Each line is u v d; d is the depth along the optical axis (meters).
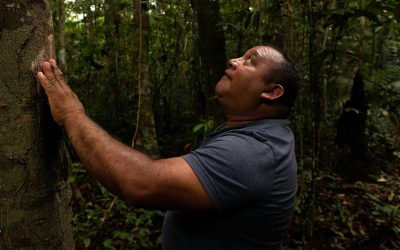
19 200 1.14
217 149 1.08
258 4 4.18
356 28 5.68
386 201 4.40
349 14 2.65
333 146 5.30
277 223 1.19
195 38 5.80
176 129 7.33
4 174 1.13
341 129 5.16
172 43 7.24
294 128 3.48
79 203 3.67
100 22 7.96
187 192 1.04
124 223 3.35
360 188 4.38
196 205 1.06
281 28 3.71
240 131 1.19
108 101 6.80
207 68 4.05
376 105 4.98
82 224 3.16
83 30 7.31
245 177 1.07
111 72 6.71
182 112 8.16
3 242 1.17
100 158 1.05
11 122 1.11
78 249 3.00
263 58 1.26
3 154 1.12
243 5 4.47
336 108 6.03
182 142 6.10
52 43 1.18
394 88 4.77
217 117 3.96
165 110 7.19
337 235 3.51
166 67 7.57
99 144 1.06
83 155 1.08
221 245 1.15
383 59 4.75
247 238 1.16
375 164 5.22
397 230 3.58
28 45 1.11
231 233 1.14
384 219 3.83
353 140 5.09
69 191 1.30
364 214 3.91
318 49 3.38
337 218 3.78
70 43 6.51
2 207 1.15
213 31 4.01
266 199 1.12
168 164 1.05
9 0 1.08
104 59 6.93
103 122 6.64
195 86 6.57
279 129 1.24
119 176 1.02
